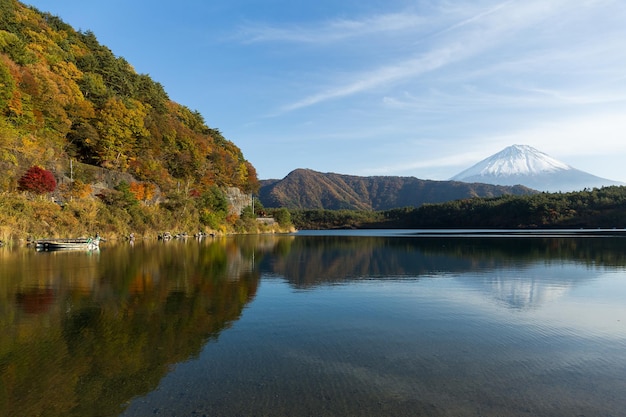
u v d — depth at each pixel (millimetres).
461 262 37094
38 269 29750
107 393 9172
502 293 21656
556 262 36406
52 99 75375
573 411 8391
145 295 20516
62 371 10477
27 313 16531
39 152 62875
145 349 12234
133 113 89375
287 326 14930
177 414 8164
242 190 152625
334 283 25016
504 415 8195
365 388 9469
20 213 52156
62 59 100000
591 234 95562
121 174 80688
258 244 66812
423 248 55625
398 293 21656
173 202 88688
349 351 12172
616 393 9281
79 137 80938
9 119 63531
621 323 15539
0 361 11180
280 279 26562
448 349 12406
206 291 21781
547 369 10781
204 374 10289
